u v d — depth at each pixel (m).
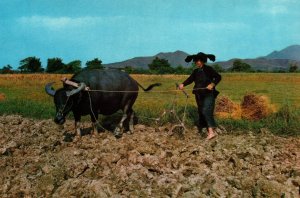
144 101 20.67
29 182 6.92
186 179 6.78
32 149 9.56
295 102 21.78
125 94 11.30
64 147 9.95
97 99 10.77
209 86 10.23
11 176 7.41
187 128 12.11
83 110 10.74
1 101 20.28
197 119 12.97
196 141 10.27
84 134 11.59
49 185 6.66
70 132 11.99
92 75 10.82
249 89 33.69
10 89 35.78
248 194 6.12
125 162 8.05
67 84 10.29
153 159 7.97
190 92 28.66
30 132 12.15
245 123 12.66
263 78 52.31
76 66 93.06
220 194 6.06
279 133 11.86
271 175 7.07
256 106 13.89
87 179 7.06
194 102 20.70
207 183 6.53
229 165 7.80
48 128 12.66
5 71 96.25
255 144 9.72
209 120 10.38
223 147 9.24
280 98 24.67
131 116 11.76
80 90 10.10
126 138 10.50
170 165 7.90
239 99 23.77
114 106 11.25
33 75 53.94
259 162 7.98
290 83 44.59
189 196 5.93
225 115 14.08
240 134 11.55
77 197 6.28
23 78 50.12
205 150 8.88
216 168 7.58
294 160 8.45
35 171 7.77
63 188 6.52
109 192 6.36
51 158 8.59
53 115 15.61
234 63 121.94
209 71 10.49
